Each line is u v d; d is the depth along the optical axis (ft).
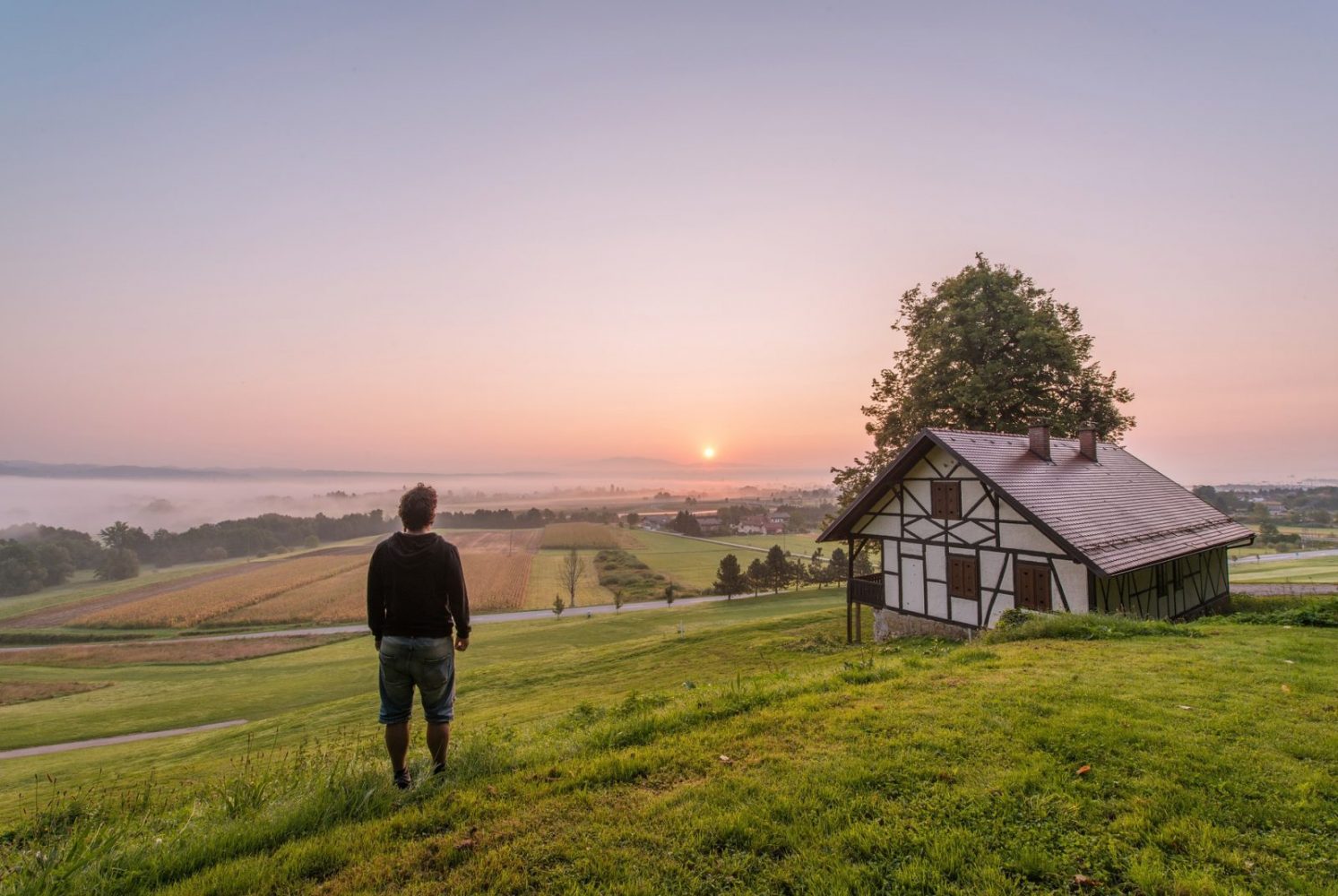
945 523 60.75
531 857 11.23
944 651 33.68
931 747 15.51
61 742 94.27
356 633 207.62
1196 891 9.49
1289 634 31.42
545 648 137.69
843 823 11.99
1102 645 29.73
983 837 11.30
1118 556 48.85
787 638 80.02
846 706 19.36
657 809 12.85
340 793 14.21
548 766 15.56
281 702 112.47
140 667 167.73
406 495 15.42
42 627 244.22
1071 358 86.89
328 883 10.80
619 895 9.98
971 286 93.15
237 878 11.00
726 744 16.46
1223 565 68.33
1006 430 87.92
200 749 65.31
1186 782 13.16
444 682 15.23
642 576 302.86
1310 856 10.38
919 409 94.17
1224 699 18.98
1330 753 14.43
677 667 71.61
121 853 12.13
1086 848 10.92
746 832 11.71
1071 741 15.51
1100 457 70.44
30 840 14.90
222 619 243.60
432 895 10.24
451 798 14.01
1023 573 53.57
